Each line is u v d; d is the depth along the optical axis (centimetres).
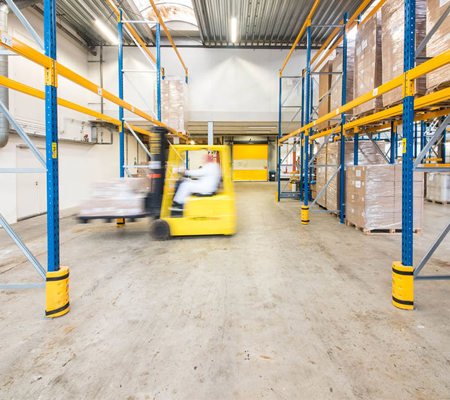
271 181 2314
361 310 275
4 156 734
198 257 443
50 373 193
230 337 233
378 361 201
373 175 560
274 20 1098
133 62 1303
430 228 622
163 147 538
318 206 998
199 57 1339
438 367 195
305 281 347
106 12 999
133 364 201
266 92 1353
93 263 419
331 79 812
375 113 482
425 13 380
